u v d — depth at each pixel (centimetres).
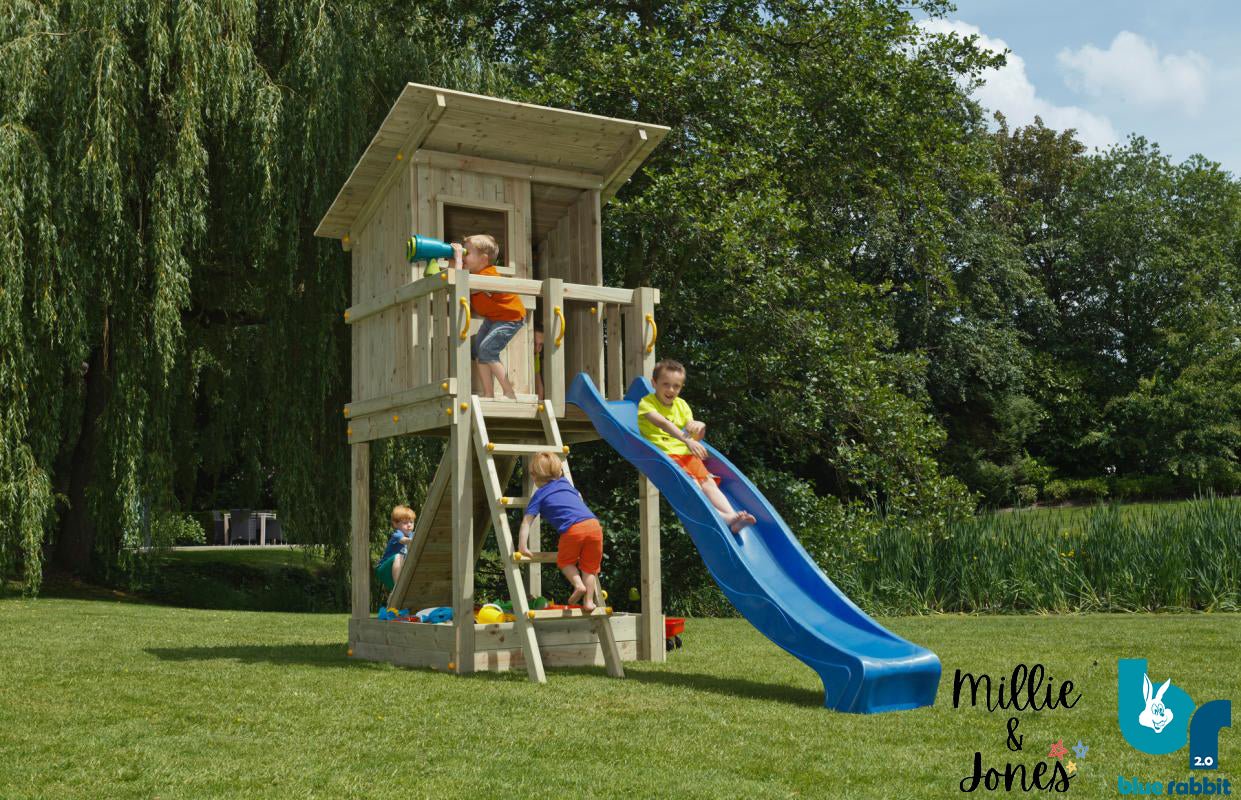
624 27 1716
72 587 1700
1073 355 4231
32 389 1428
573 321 891
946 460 3606
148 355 1471
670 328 1800
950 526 1523
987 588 1414
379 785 362
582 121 822
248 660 750
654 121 1691
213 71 1445
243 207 1527
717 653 823
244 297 1734
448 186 822
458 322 724
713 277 1691
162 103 1457
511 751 419
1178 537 1380
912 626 1070
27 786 362
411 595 872
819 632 572
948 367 3403
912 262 2227
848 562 1515
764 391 1791
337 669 691
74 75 1388
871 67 1817
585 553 689
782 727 472
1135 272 4331
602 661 754
